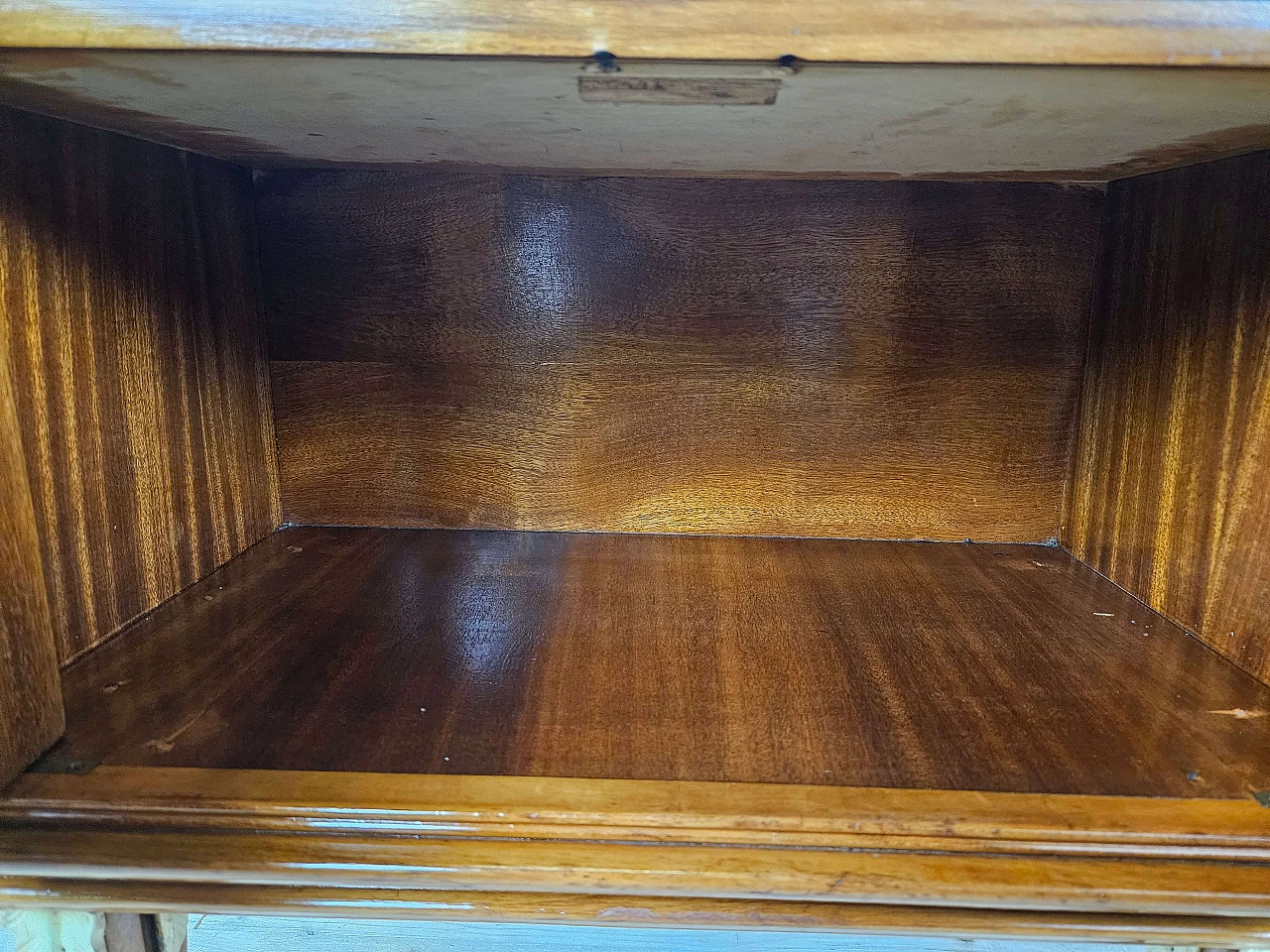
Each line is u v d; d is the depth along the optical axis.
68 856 0.39
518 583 0.68
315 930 0.73
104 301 0.56
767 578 0.69
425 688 0.51
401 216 0.74
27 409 0.49
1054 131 0.47
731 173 0.68
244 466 0.74
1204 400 0.58
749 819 0.39
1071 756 0.44
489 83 0.38
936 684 0.52
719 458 0.78
